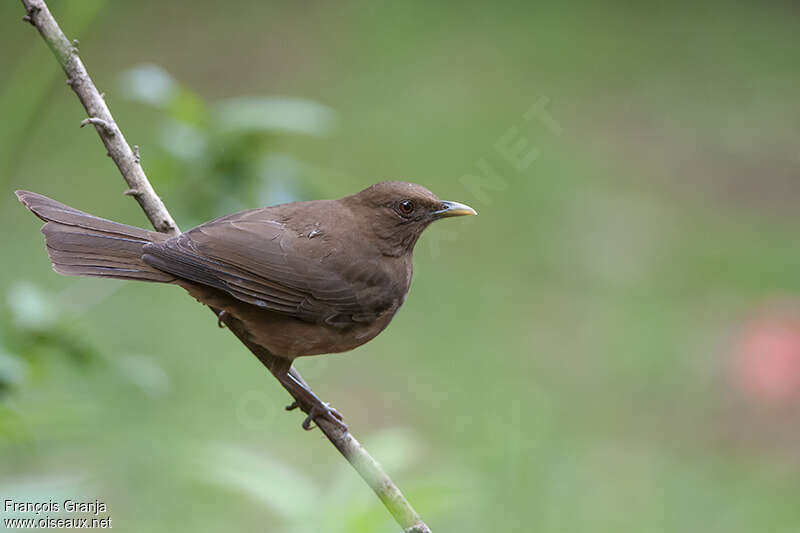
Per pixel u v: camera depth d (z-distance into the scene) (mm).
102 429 11094
